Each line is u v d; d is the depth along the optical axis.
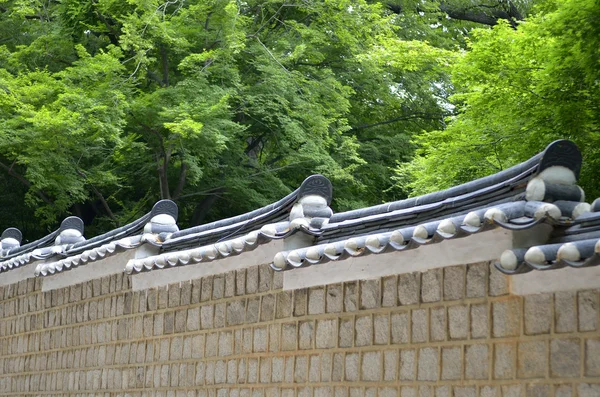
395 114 28.36
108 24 25.33
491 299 6.97
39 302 14.73
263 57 24.78
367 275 8.20
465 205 7.46
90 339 13.04
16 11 25.81
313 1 25.88
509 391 6.74
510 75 14.27
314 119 24.19
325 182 9.30
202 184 25.47
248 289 9.94
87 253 12.82
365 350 8.20
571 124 13.41
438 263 7.43
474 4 28.03
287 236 9.08
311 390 8.80
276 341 9.40
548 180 6.68
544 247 6.23
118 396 12.14
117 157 23.75
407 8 27.98
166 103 23.06
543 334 6.51
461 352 7.21
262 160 27.55
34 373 14.62
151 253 11.76
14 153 22.30
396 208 8.24
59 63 26.56
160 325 11.45
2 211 27.73
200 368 10.59
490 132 15.01
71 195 24.00
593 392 6.09
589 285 6.14
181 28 24.02
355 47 25.50
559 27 12.88
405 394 7.71
